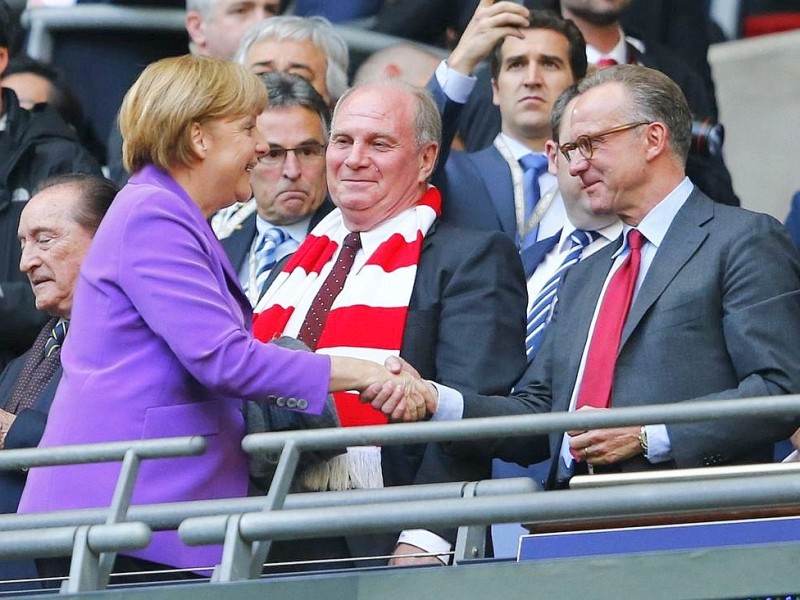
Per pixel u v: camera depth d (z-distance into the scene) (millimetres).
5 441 18516
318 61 24344
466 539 15906
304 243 19812
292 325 19000
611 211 18875
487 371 18281
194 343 15516
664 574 13328
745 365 17812
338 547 17906
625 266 18750
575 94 19969
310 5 26953
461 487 14688
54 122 23953
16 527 14789
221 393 15703
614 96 18828
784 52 30719
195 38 27328
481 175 22969
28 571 18500
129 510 14633
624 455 17766
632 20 26828
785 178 29531
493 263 18812
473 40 21984
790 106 30047
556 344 18984
